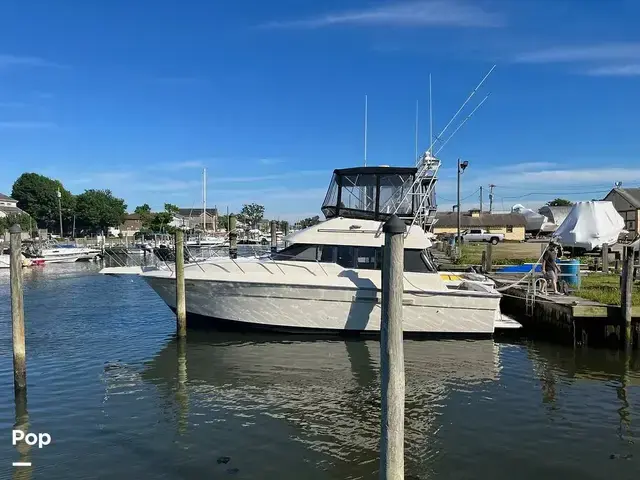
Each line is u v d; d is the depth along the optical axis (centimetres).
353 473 634
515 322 1362
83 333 1462
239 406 865
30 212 9406
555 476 629
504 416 818
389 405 439
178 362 1127
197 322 1361
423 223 1379
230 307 1309
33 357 1189
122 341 1349
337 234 1327
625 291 1190
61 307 1978
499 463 661
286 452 691
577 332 1259
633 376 1032
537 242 4953
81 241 7469
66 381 1005
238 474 632
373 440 730
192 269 1339
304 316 1294
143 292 2469
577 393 930
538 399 898
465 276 1566
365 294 1273
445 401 888
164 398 906
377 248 1316
